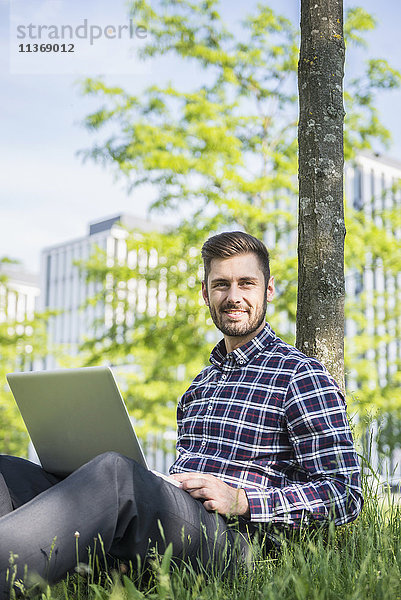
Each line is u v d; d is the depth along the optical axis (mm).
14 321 9797
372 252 7039
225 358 2146
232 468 1977
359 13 6793
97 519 1580
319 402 1948
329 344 2557
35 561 1503
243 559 1779
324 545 1889
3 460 2070
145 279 7305
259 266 2199
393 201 7441
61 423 1987
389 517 2037
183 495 1743
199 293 7012
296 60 7020
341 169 2682
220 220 6863
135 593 1435
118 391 1809
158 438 8875
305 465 1931
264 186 6797
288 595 1503
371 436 2334
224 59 6922
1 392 9742
